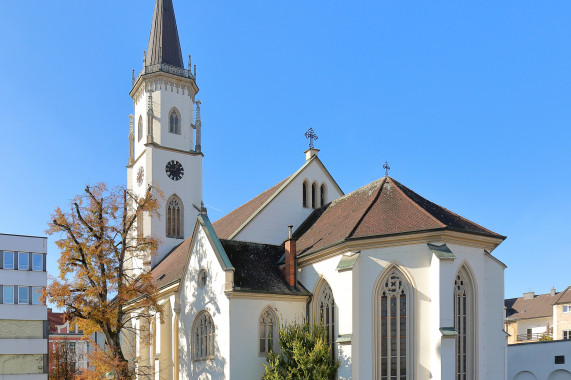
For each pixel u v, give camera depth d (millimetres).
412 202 41312
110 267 42938
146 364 52656
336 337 40125
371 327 38062
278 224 53562
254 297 41094
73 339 119250
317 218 52344
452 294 36438
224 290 40594
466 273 39219
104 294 42594
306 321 41594
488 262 40250
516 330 102938
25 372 63500
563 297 94562
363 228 40344
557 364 52375
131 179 78438
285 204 54438
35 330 64875
